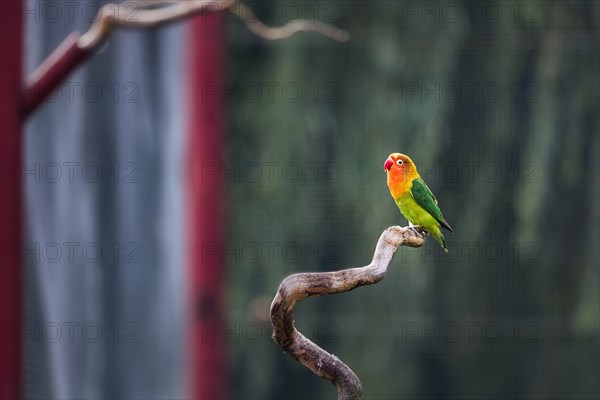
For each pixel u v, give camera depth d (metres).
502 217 13.62
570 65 13.47
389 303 13.81
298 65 13.98
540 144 13.52
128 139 10.83
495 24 13.70
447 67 13.83
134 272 10.88
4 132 7.77
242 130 13.89
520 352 13.47
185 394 11.46
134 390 10.98
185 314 11.45
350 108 13.96
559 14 13.46
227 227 13.70
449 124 13.65
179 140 11.36
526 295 13.50
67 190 10.18
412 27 13.94
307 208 13.83
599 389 13.26
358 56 14.02
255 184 13.81
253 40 13.83
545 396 13.34
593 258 13.38
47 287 9.67
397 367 13.70
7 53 7.80
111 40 10.68
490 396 13.50
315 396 13.98
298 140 13.92
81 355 10.25
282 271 13.62
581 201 13.48
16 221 7.84
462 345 13.62
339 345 13.75
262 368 13.94
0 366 7.77
